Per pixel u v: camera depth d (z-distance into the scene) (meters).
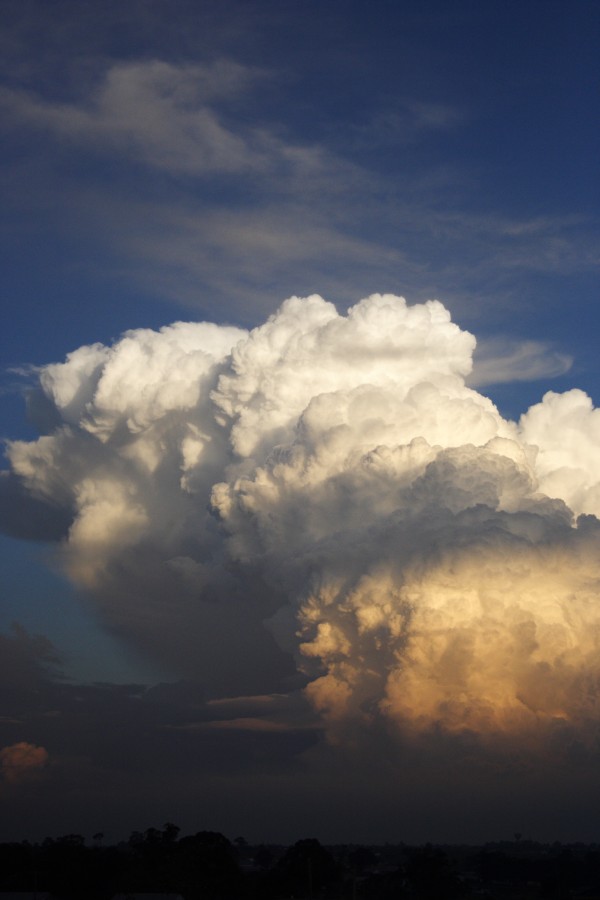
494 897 157.25
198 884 136.00
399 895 150.62
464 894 151.88
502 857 192.50
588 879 174.38
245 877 144.25
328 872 147.12
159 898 127.62
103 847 154.00
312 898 142.25
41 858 139.75
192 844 145.88
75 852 136.00
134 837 178.00
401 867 171.75
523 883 184.12
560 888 160.12
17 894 133.62
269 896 144.25
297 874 144.25
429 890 148.25
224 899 139.62
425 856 151.62
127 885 131.75
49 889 133.50
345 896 149.25
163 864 137.50
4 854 139.38
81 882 132.00
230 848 148.75
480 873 188.88
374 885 154.75
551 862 184.75
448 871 150.38
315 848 147.88
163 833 158.38
